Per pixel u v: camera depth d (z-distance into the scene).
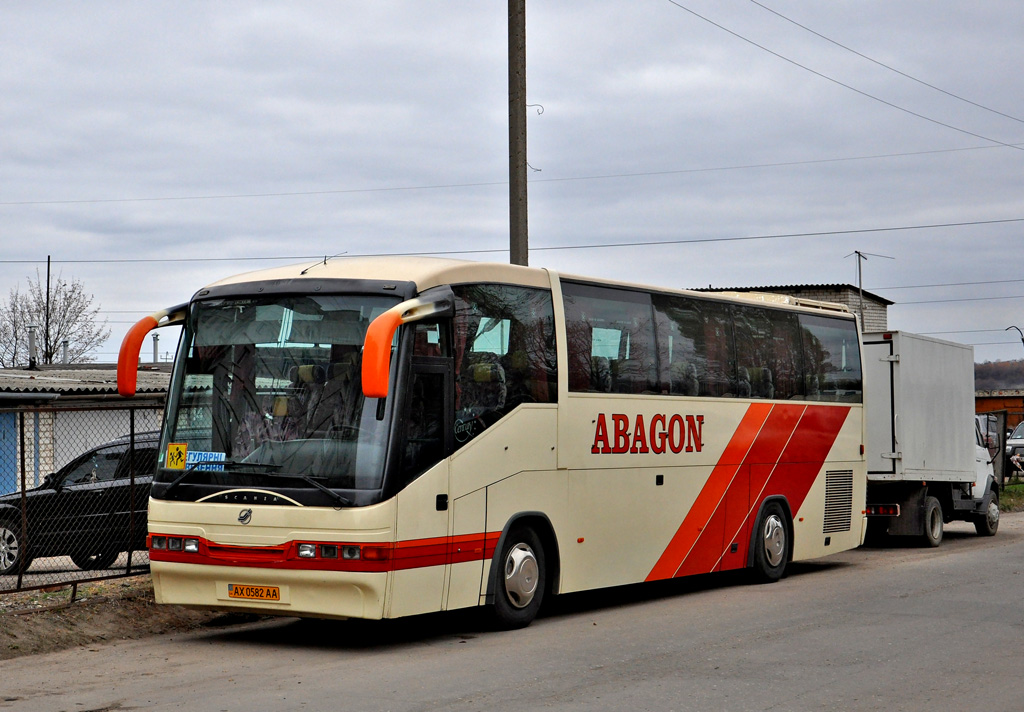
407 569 9.83
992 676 8.89
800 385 16.64
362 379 9.09
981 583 14.99
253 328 10.45
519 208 17.14
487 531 10.84
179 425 10.49
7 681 8.82
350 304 10.18
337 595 9.69
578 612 12.82
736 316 15.33
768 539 15.66
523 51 17.30
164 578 10.38
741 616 12.25
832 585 15.10
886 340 20.53
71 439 25.77
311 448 9.91
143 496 14.91
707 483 14.43
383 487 9.68
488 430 10.91
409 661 9.61
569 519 12.02
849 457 17.81
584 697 8.10
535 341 11.76
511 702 7.94
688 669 9.16
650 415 13.42
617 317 13.05
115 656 9.96
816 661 9.51
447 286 10.53
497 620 11.15
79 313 68.31
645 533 13.23
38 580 13.63
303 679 8.83
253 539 9.88
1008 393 61.97
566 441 12.01
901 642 10.44
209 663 9.59
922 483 21.34
